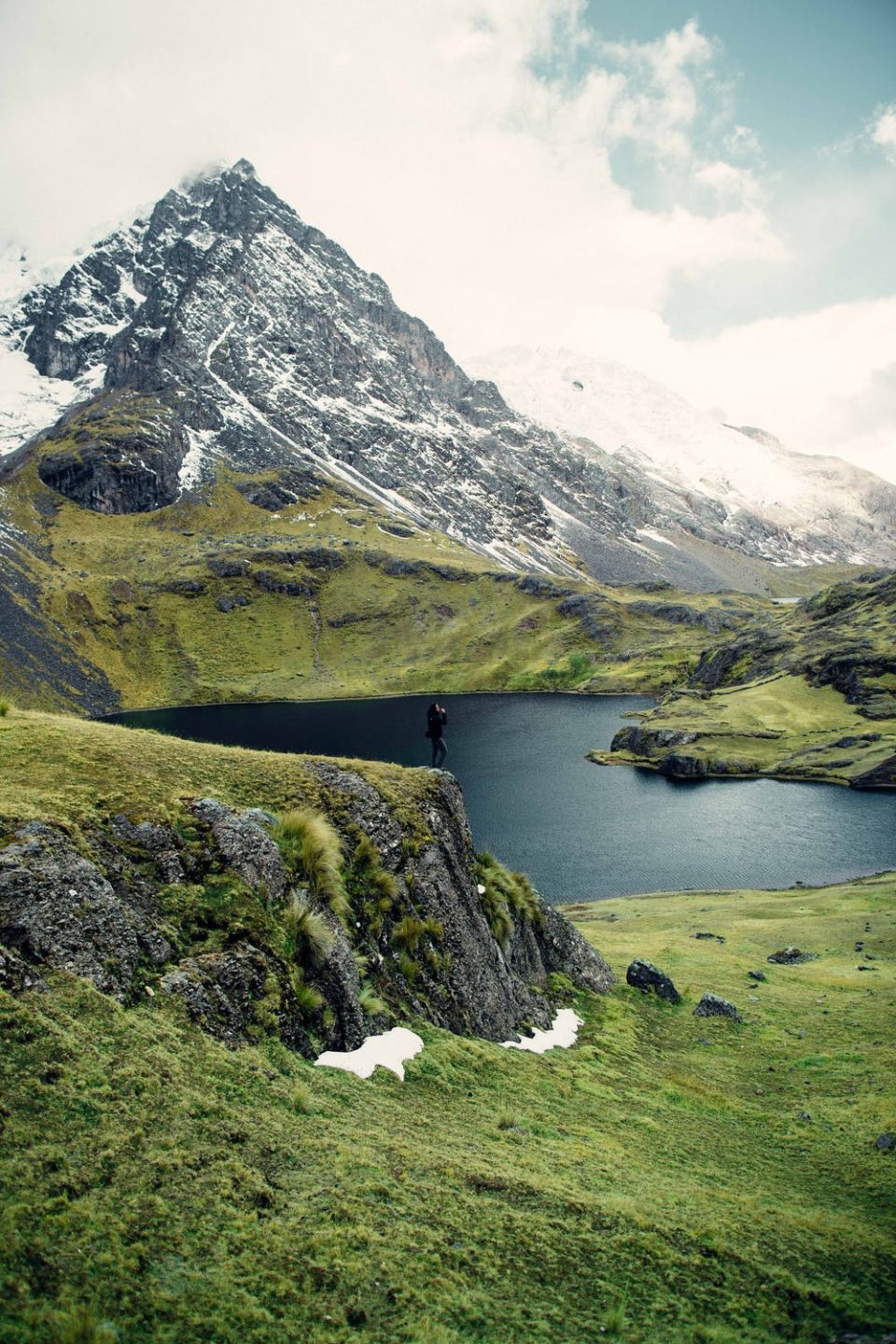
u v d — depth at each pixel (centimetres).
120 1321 1068
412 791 3622
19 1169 1221
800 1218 1928
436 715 4050
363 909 2845
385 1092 2097
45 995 1602
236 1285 1196
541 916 4231
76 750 2608
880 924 6950
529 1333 1278
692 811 15162
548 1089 2603
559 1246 1531
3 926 1684
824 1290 1580
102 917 1875
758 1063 3516
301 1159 1550
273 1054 1961
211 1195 1348
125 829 2262
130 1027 1666
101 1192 1259
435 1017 2811
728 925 7475
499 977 3400
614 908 9225
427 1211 1514
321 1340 1151
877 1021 4059
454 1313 1272
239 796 2825
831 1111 2909
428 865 3338
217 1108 1580
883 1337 1421
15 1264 1080
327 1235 1357
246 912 2267
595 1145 2205
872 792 16150
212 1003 1931
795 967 5522
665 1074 3183
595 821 14562
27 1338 986
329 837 2812
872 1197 2192
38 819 2011
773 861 12269
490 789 17088
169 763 2809
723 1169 2291
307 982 2298
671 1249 1622
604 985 4275
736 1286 1541
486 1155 1888
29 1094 1362
